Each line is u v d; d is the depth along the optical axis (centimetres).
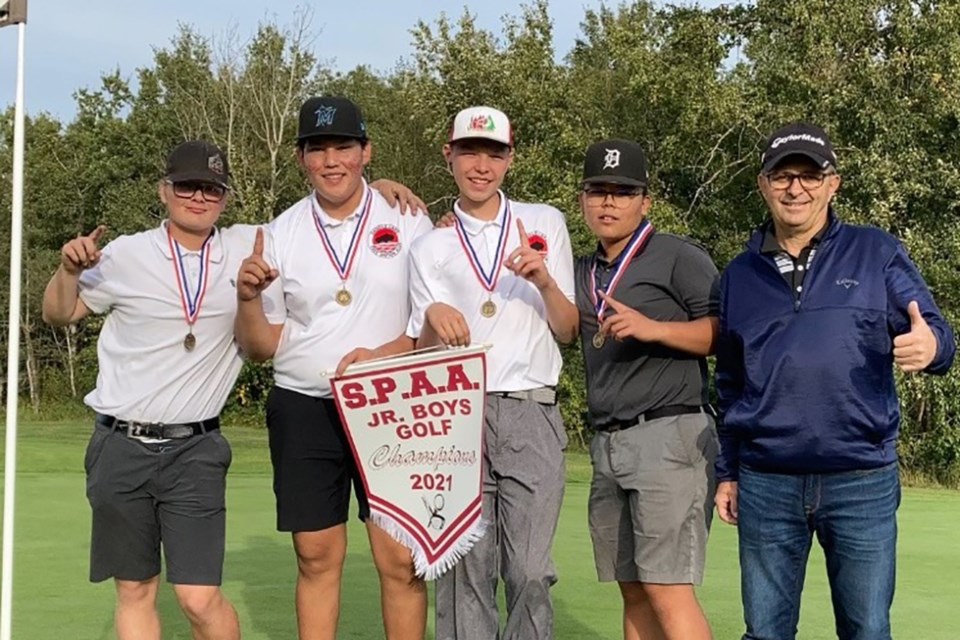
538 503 409
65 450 1429
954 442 1659
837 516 350
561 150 2094
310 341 443
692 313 416
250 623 563
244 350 441
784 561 364
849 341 344
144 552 441
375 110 3158
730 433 382
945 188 1708
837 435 344
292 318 451
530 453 411
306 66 3128
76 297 432
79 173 3412
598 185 419
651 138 2169
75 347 3166
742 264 374
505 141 415
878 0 1723
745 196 2020
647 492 410
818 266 355
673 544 410
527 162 2044
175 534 439
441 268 423
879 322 345
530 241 424
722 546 816
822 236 358
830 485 350
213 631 446
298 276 445
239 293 412
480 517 406
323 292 442
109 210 3250
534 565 405
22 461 1291
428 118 2605
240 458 1446
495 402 413
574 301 434
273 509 967
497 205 430
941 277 1661
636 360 415
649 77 1952
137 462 432
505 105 2186
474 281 418
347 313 443
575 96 2184
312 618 462
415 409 409
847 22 1728
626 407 417
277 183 3045
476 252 421
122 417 431
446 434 408
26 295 3103
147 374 431
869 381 345
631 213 421
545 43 2252
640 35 2020
